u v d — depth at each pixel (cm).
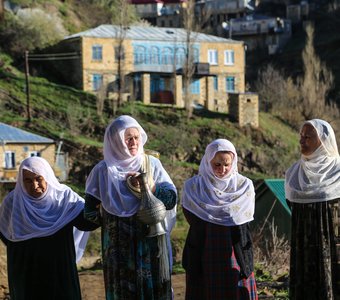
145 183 684
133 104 5300
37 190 720
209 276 719
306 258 730
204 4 9550
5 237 735
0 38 5650
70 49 5594
